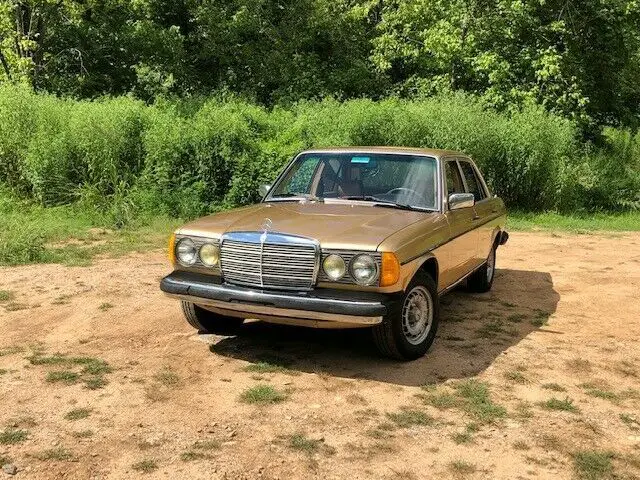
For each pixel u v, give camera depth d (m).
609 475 3.93
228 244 5.45
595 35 22.14
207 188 14.08
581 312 7.64
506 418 4.68
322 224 5.50
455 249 6.52
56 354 5.77
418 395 5.02
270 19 26.42
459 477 3.87
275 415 4.62
